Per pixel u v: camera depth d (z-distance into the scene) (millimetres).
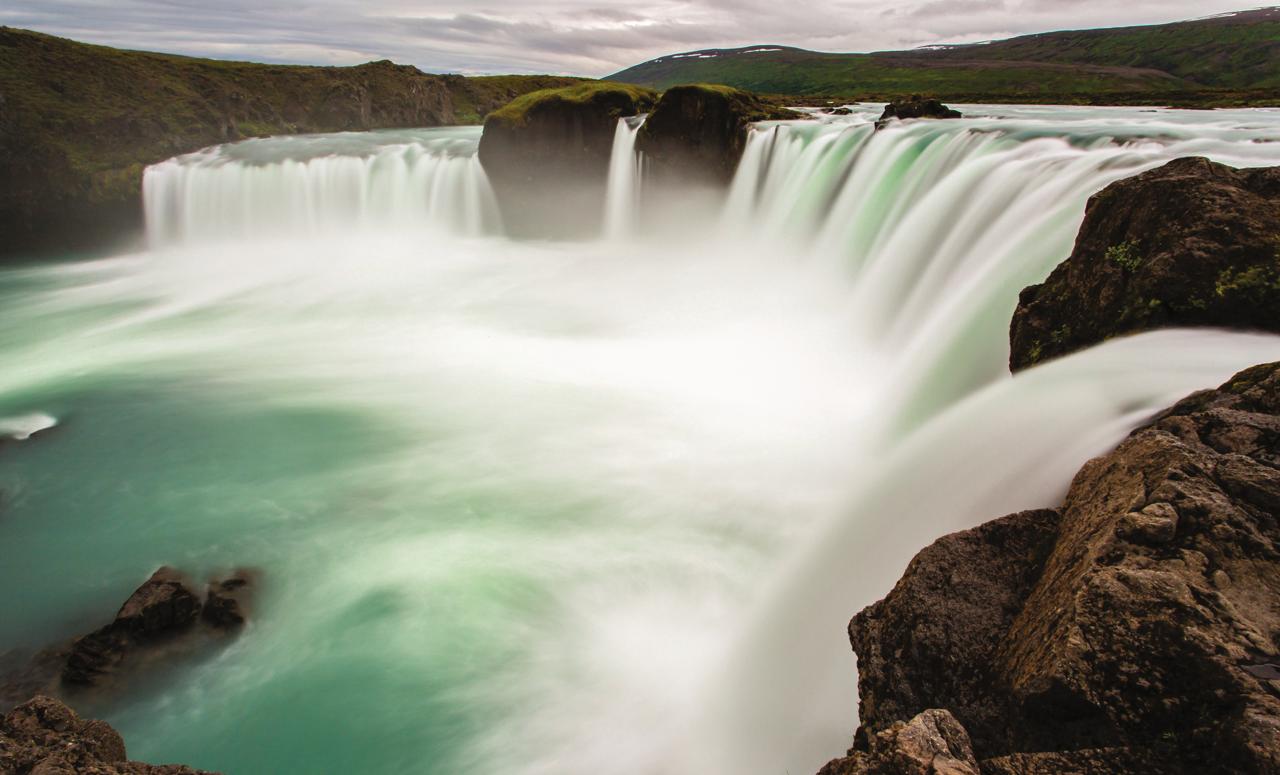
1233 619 3906
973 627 5168
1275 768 3279
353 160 38906
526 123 35719
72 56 47219
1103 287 9531
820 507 12633
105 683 9234
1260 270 8195
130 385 19000
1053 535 5465
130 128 43938
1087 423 7297
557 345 21734
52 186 38281
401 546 11961
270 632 10164
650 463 14328
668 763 7902
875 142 24359
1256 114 30188
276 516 12875
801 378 18266
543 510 12891
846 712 6641
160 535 12391
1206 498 4465
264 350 22000
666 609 10508
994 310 14203
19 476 14305
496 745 8477
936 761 3850
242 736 8734
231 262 34844
